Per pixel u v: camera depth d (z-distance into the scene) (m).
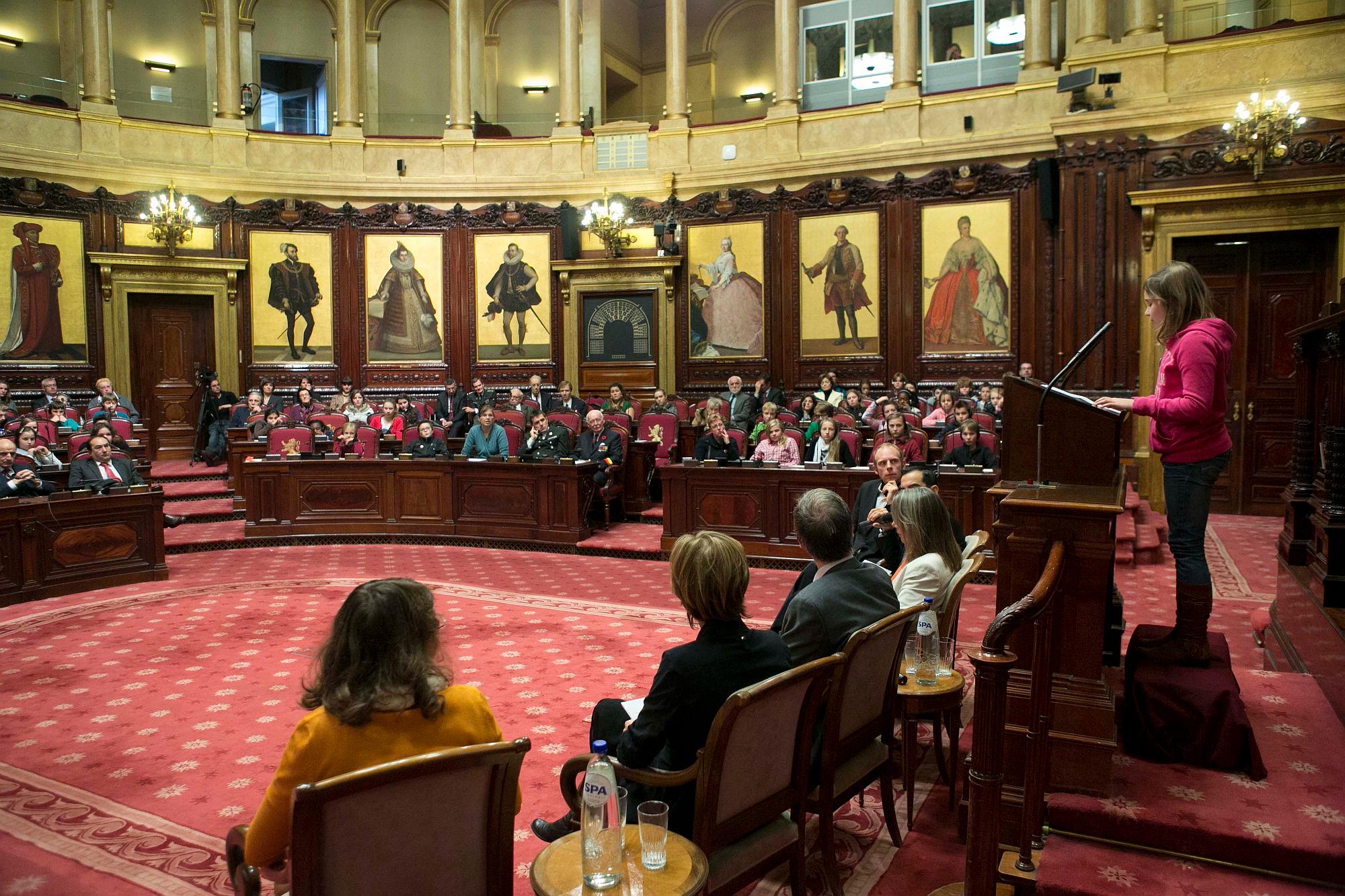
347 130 15.45
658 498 12.04
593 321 15.28
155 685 5.26
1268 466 11.12
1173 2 12.48
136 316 14.70
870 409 11.98
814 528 3.27
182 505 11.66
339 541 10.37
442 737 2.14
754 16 18.62
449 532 10.27
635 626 6.48
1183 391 3.15
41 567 7.54
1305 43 10.83
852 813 3.61
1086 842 2.87
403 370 15.55
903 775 3.89
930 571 3.86
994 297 12.82
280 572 8.70
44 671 5.52
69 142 13.95
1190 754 3.13
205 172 14.73
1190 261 11.41
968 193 12.89
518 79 18.16
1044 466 3.44
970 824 2.55
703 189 14.73
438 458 10.51
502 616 6.77
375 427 12.95
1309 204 10.54
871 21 15.12
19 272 13.50
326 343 15.44
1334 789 2.94
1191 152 11.20
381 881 1.95
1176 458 3.30
